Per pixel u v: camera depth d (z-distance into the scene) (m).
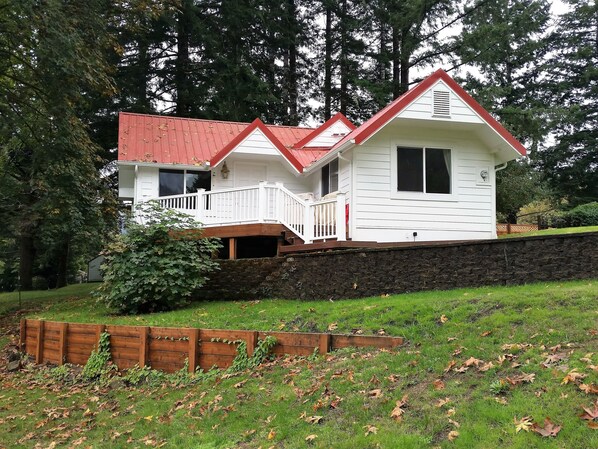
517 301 6.74
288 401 5.72
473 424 4.35
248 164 17.70
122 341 8.72
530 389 4.66
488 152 14.27
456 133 14.03
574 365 4.81
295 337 7.14
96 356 8.86
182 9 25.20
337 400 5.37
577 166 35.25
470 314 6.78
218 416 5.91
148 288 11.13
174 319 9.98
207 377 7.41
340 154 13.62
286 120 31.41
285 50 31.33
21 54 14.98
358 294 10.29
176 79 27.72
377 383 5.51
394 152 13.63
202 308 11.18
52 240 15.03
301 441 4.80
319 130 19.38
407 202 13.62
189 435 5.62
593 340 5.27
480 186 14.13
